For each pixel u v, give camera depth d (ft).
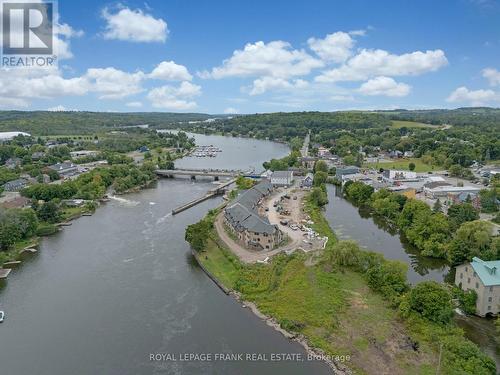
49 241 577.84
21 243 558.15
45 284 436.35
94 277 452.76
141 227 638.53
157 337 334.44
